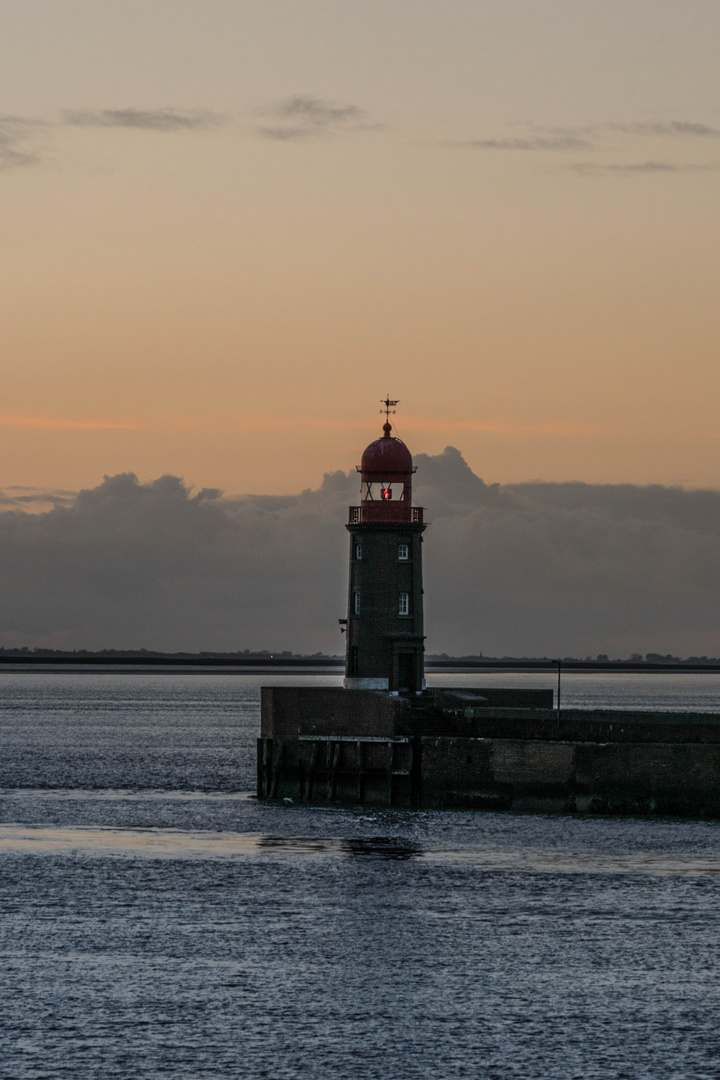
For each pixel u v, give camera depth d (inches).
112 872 5689.0
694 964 4407.0
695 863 5767.7
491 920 4901.6
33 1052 3666.3
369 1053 3676.2
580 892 5290.4
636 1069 3592.5
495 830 6481.3
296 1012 3964.1
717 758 6624.0
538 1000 4072.3
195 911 5029.5
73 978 4239.7
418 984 4205.2
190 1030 3823.8
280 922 4879.4
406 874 5595.5
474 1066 3602.4
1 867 5797.2
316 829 6653.5
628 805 6727.4
